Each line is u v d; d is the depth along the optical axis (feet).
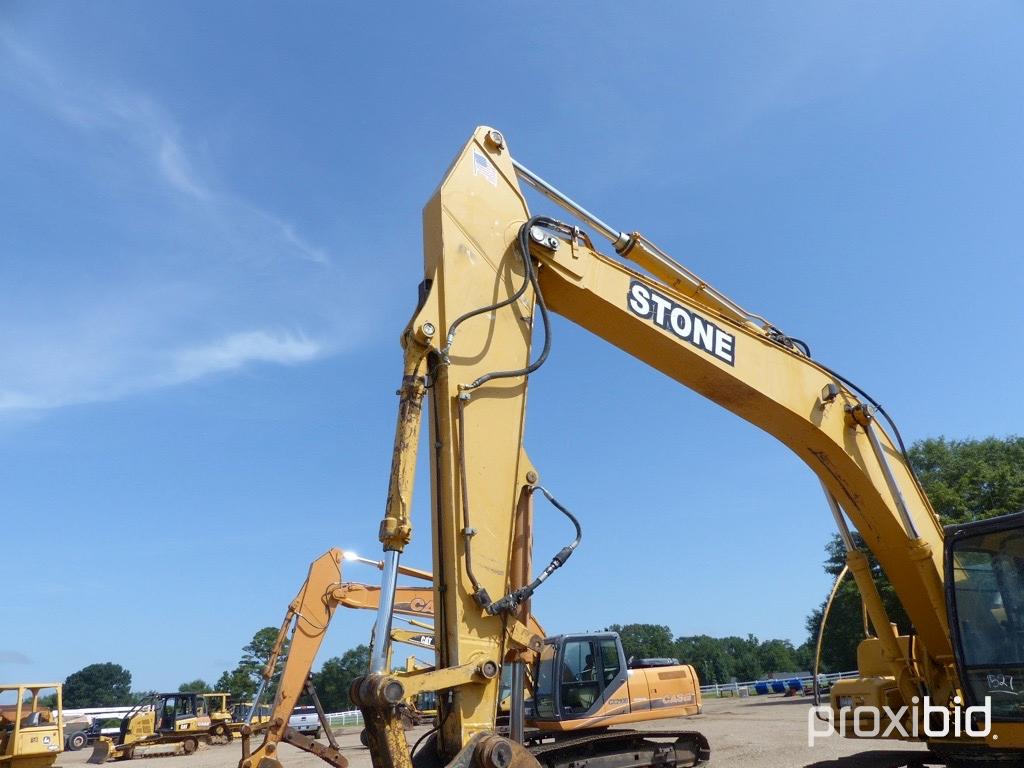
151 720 103.30
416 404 17.51
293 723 122.62
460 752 15.76
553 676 40.86
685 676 45.52
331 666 306.76
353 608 50.19
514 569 18.52
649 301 22.91
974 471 125.59
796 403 24.94
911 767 29.96
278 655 49.42
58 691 71.31
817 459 26.14
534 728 41.06
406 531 16.40
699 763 39.88
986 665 22.98
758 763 44.39
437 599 17.33
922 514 26.50
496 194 21.03
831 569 138.31
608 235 24.35
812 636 146.10
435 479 18.13
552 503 19.39
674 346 23.04
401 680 15.42
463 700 16.52
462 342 18.93
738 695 158.10
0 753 67.67
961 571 24.07
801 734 60.08
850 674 124.47
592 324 22.84
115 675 409.69
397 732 15.30
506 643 17.38
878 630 26.89
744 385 24.03
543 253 21.22
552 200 23.31
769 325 26.50
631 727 49.42
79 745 131.95
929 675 26.07
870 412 26.37
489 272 20.02
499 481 18.38
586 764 36.65
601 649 42.83
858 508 26.25
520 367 19.72
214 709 127.95
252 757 45.65
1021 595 22.43
